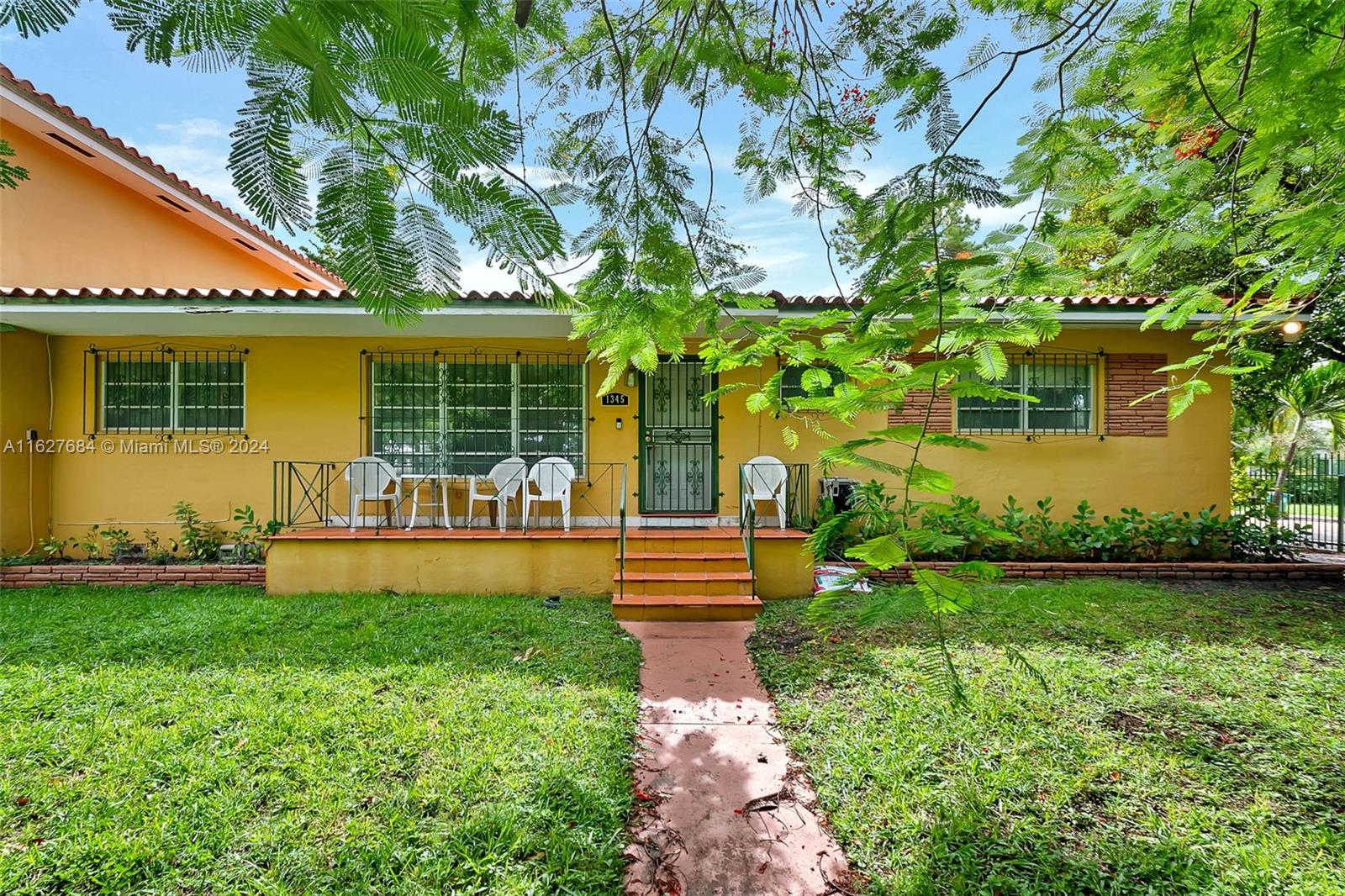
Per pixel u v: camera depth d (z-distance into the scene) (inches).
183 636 178.2
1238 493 373.4
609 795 104.4
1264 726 126.8
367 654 165.5
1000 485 278.4
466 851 89.5
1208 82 82.4
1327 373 158.9
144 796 101.0
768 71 92.2
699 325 99.2
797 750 121.3
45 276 276.7
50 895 82.0
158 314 232.5
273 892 82.3
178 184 296.4
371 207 45.1
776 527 272.1
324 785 104.7
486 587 237.6
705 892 87.4
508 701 136.7
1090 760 114.3
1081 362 283.1
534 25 77.5
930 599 61.3
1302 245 103.5
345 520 279.7
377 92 41.6
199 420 279.0
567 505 260.1
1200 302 129.7
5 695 137.0
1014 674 150.8
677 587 219.8
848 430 276.4
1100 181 81.4
